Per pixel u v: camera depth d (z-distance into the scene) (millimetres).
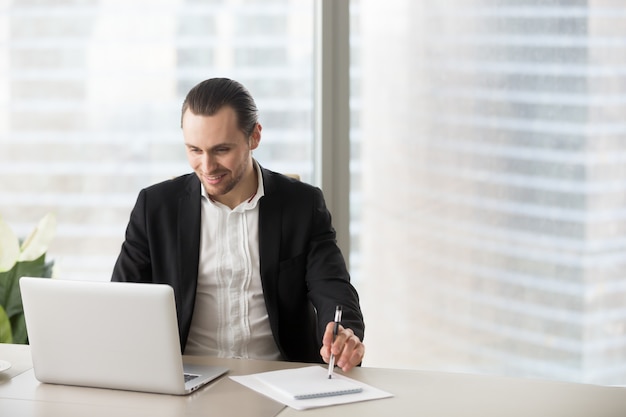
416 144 3777
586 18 3707
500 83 3744
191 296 2674
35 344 2139
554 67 3732
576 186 3777
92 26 3754
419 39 3727
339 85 3705
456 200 3801
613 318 3834
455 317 3850
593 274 3814
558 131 3758
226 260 2729
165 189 2793
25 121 3803
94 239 3828
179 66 3752
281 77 3752
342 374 2234
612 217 3791
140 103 3771
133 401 2010
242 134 2604
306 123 3768
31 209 3832
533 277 3820
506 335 3848
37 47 3771
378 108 3756
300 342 2771
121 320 2053
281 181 2844
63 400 2018
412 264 3832
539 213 3799
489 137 3768
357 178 3791
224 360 2369
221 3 3732
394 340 3869
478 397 2039
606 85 3734
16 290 3412
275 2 3721
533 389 2113
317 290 2680
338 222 3771
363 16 3713
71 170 3811
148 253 2766
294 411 1928
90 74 3768
